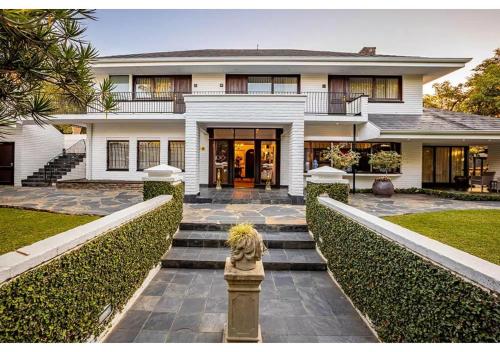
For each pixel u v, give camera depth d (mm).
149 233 4184
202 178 12875
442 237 5371
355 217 3549
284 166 12648
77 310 2318
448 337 1801
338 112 12898
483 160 16312
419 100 13023
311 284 4219
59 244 2139
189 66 12383
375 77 13117
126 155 13555
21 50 1739
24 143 13367
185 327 3043
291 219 6664
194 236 5703
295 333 2980
